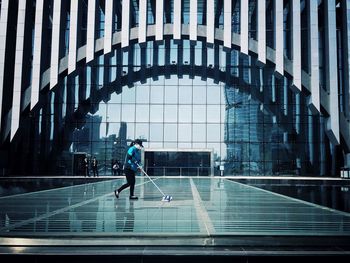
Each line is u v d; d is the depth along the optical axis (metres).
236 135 38.22
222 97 38.62
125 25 33.62
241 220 7.27
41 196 13.25
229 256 4.84
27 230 6.11
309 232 6.01
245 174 37.88
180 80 38.88
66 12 36.16
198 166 38.09
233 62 38.75
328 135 33.84
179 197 12.73
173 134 38.47
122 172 38.06
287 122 37.97
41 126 38.28
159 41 34.06
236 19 36.78
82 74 38.88
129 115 38.69
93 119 38.56
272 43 36.12
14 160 37.38
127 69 38.97
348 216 7.98
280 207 9.75
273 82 38.31
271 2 36.06
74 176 37.38
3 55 33.28
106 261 4.82
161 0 33.94
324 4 34.50
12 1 35.22
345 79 34.00
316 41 33.25
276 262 4.81
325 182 28.80
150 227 6.40
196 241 5.45
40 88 33.62
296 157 37.56
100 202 10.81
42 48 33.97
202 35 33.66
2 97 33.19
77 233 5.80
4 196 13.25
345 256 4.85
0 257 4.83
